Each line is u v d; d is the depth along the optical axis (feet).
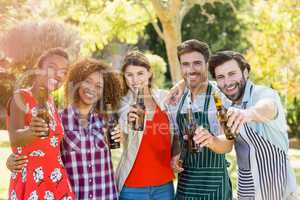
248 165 11.94
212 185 12.25
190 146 12.31
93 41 32.07
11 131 10.43
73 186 11.35
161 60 37.37
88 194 11.39
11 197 10.98
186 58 12.45
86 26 31.68
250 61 32.40
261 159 11.50
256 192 11.60
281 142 11.43
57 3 28.66
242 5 60.08
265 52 31.83
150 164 12.00
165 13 32.48
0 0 23.53
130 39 36.06
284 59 31.50
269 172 11.48
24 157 10.60
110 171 11.76
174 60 32.96
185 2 34.73
